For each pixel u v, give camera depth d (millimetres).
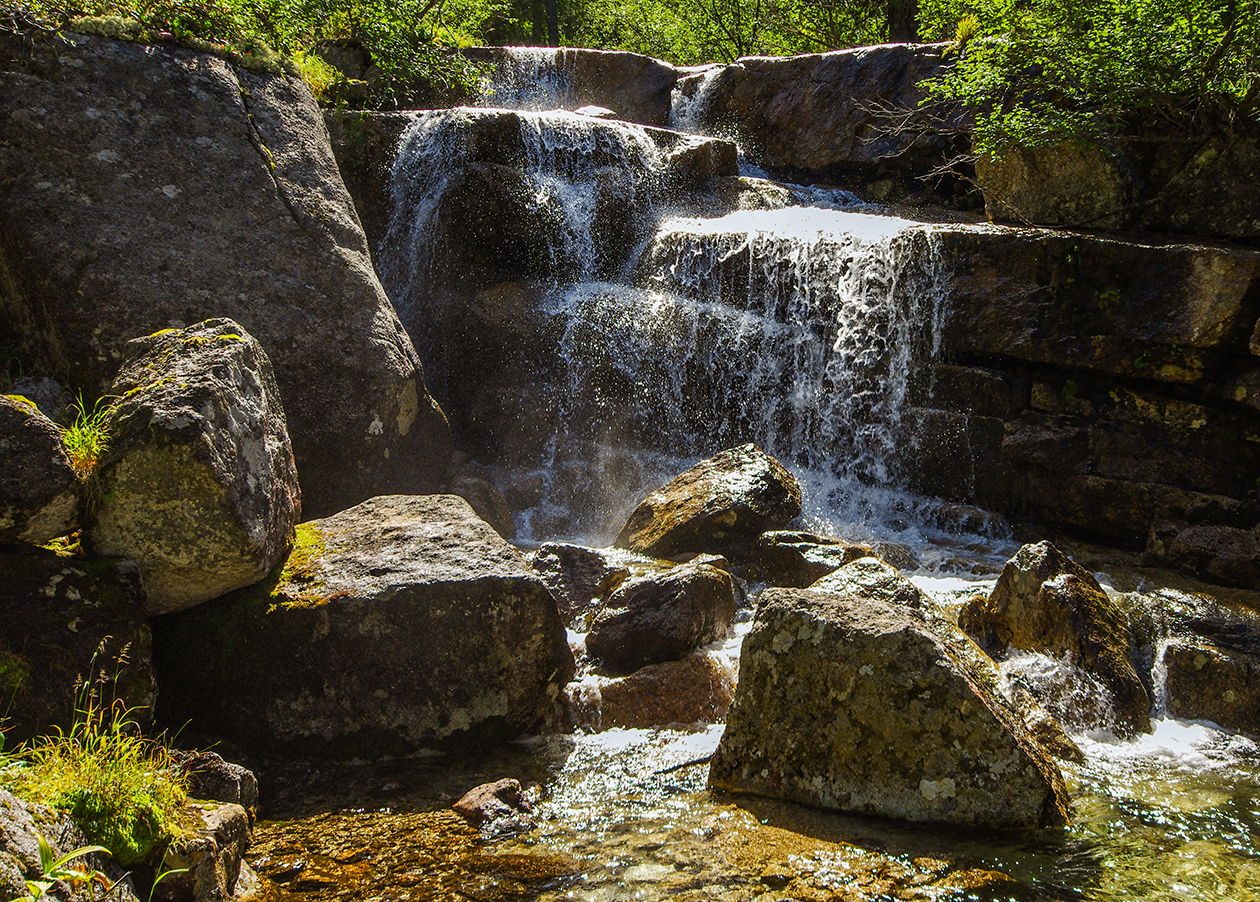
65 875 2305
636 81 14172
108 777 2883
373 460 6426
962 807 3805
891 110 11703
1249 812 3975
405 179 9211
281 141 6762
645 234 10258
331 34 10297
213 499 3918
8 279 5820
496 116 9641
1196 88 7535
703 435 8969
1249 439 6707
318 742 4246
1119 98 7789
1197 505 6754
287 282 6289
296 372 6148
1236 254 6645
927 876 3395
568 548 6020
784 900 3217
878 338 8352
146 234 5926
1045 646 5168
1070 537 7402
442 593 4348
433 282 9141
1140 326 7023
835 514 8047
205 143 6367
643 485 8328
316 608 4238
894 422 8234
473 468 7926
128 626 3771
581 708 4773
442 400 8773
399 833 3652
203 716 4254
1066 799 3980
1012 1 8859
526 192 9383
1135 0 7617
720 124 13422
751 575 6445
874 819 3840
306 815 3799
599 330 8711
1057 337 7426
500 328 8625
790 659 4094
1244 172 7391
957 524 7742
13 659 3508
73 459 3771
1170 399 7051
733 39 20453
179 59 6543
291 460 4844
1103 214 8125
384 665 4289
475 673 4410
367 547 4680
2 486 3541
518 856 3492
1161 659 5160
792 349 8742
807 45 19109
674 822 3779
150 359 4262
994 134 8703
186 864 2904
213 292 5992
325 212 6680
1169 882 3400
